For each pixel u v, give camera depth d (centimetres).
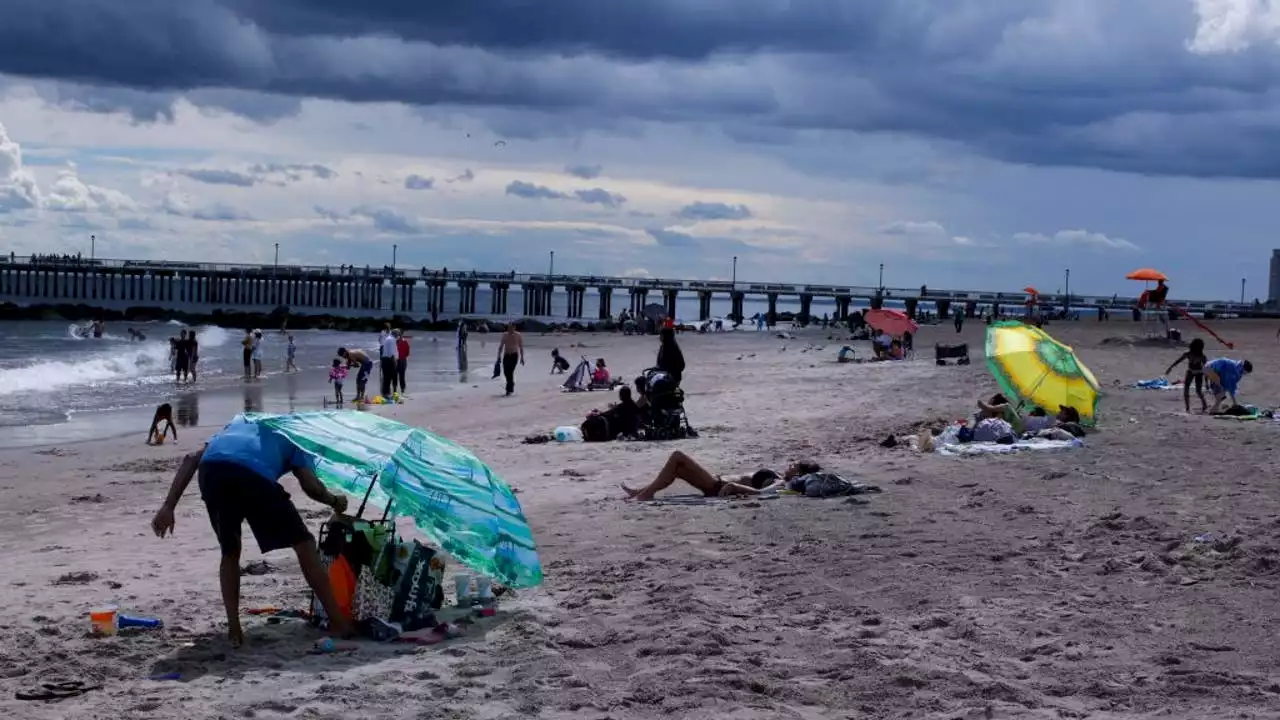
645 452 1725
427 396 3178
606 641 721
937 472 1356
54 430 2412
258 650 718
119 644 730
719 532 1050
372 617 749
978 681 622
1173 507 1097
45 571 987
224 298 12962
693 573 895
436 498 779
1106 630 714
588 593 841
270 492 734
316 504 1330
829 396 2648
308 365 4697
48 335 6988
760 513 1131
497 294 13200
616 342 7094
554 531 1098
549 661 682
